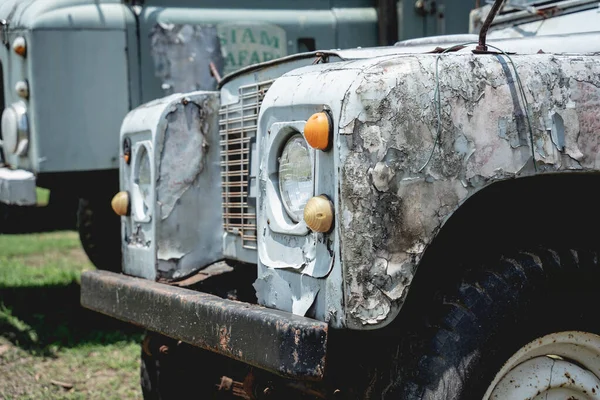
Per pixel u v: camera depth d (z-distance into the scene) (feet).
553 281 7.50
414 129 6.93
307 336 6.81
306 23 20.10
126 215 10.59
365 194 6.81
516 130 7.27
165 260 10.01
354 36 20.44
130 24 18.06
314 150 7.16
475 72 7.20
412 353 7.32
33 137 17.29
